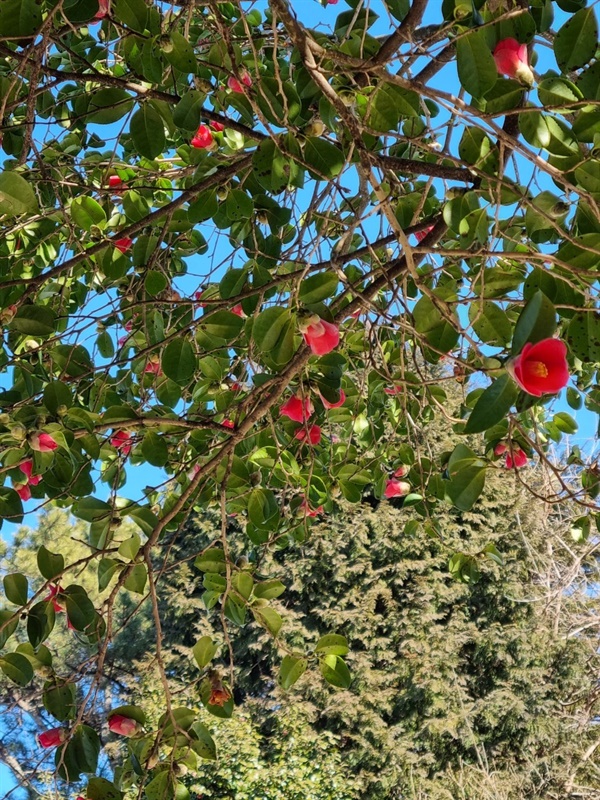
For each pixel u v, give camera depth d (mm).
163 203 2770
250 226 2291
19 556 8594
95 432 1887
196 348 2434
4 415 1804
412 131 1930
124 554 1846
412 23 1623
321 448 3131
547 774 8719
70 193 2432
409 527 3014
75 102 2584
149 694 8289
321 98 1709
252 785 8086
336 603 10773
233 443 1895
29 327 1998
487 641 10000
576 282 1562
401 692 9945
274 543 2879
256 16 2732
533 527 9516
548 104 1401
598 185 1486
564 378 1090
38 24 1643
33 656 1793
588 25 1416
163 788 1715
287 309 1640
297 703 9492
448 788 9180
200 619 10539
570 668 9523
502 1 1443
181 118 1896
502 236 1815
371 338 2238
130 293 2480
